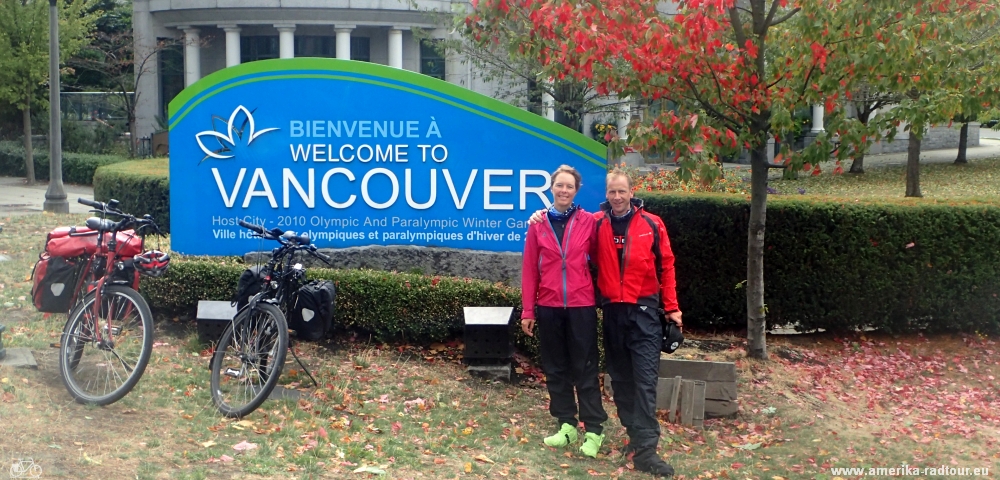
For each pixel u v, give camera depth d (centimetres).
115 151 2883
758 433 630
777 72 716
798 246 853
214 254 776
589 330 536
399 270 767
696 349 788
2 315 677
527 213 754
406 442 514
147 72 2992
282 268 561
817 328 872
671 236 862
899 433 653
